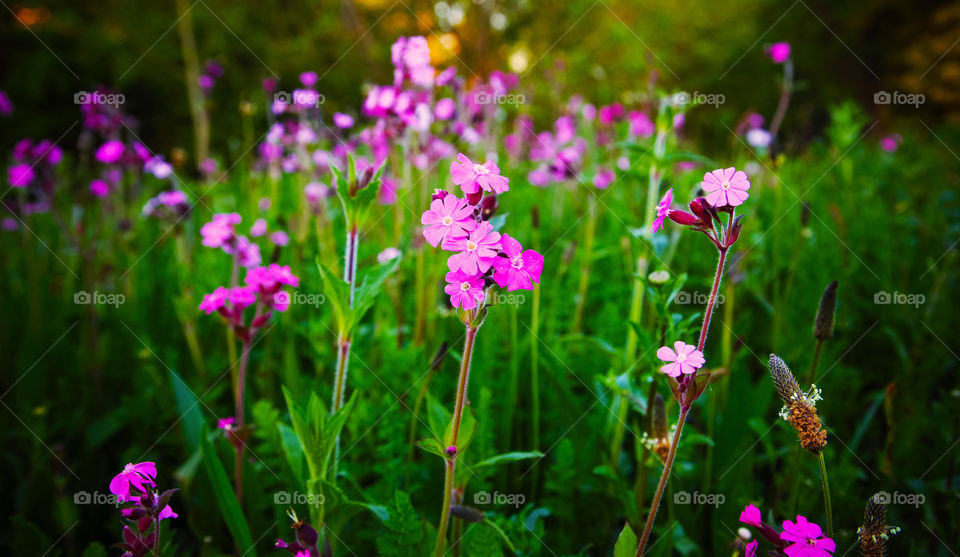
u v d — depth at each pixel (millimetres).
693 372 1339
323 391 2479
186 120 10875
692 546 2004
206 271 3482
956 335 3018
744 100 14695
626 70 11164
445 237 1325
